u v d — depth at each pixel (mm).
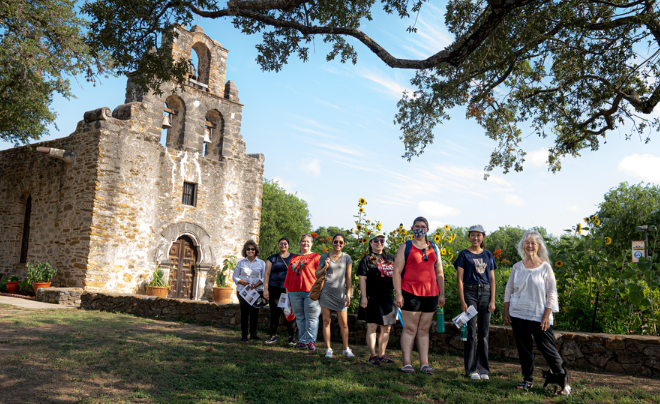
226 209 17312
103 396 3773
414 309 5121
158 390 4039
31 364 4766
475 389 4410
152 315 9766
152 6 7746
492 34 7871
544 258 4648
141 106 14852
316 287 5891
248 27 8141
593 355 5504
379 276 5582
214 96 17203
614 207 23391
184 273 16047
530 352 4527
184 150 16078
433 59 7516
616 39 8117
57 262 14156
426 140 10312
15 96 14117
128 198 14242
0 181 17516
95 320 8594
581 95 9047
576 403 3986
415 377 4816
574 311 6629
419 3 8125
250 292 6887
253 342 6816
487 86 9625
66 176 14508
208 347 5988
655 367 5148
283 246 7211
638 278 6332
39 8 13828
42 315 9078
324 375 4758
